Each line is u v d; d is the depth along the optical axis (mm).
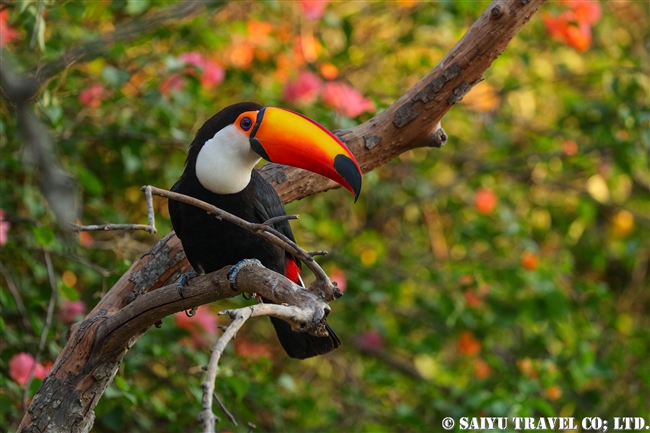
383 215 13539
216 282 6062
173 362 9422
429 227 14938
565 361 11414
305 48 12070
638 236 15680
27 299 10039
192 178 6836
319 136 6648
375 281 12070
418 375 13266
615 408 12336
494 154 14180
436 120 7727
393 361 13492
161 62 10875
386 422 11547
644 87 12039
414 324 12969
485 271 11336
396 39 13148
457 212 14336
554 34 11547
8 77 3686
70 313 9648
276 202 7258
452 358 14133
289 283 5520
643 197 15359
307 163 6641
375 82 13438
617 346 12492
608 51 13828
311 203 12945
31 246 9000
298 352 7250
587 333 12203
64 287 8477
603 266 15133
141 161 10391
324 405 13312
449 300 11234
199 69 9641
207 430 3840
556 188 15008
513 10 7160
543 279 11242
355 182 6594
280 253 7258
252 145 6656
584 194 14375
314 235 12508
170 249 7371
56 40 10023
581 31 11375
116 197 11844
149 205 5070
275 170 7820
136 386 9023
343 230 12828
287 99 10836
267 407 10172
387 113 7770
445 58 7488
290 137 6605
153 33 10789
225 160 6668
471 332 12008
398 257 15117
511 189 14898
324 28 12289
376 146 7770
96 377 6734
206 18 10859
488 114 14125
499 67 13148
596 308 12328
